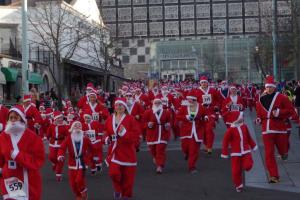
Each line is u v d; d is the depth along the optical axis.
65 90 46.28
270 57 50.03
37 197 7.68
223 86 22.98
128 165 10.16
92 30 53.69
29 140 7.64
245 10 108.62
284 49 42.69
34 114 17.20
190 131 13.90
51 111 21.58
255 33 108.12
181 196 10.79
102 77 58.12
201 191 11.29
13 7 44.50
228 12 109.12
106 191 11.69
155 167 15.00
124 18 110.38
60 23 42.47
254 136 21.02
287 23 44.09
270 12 54.94
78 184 10.71
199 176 13.27
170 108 21.30
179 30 110.25
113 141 10.17
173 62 102.69
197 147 13.86
